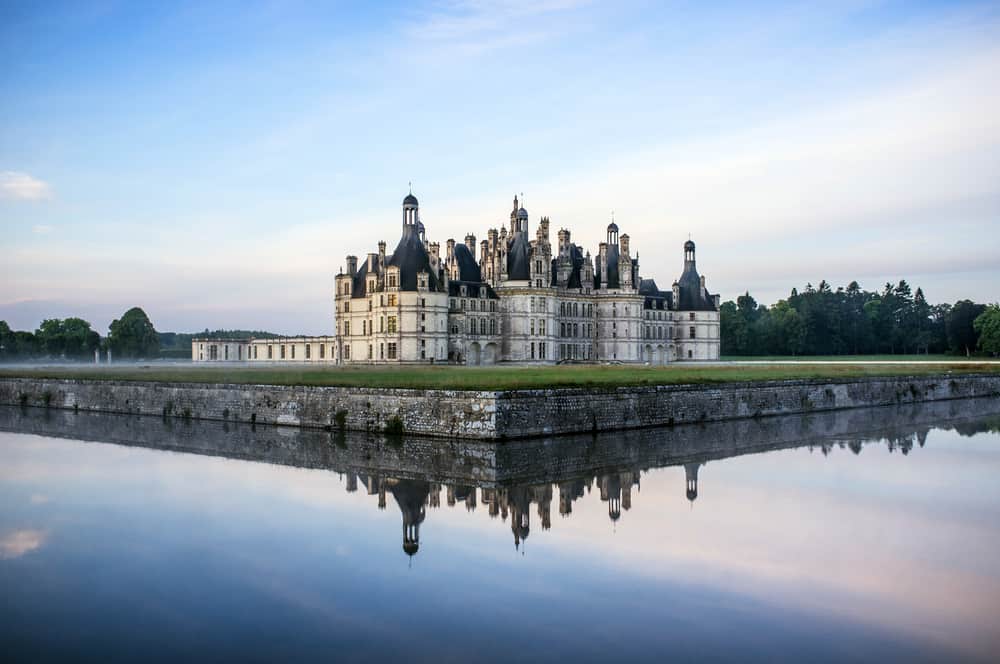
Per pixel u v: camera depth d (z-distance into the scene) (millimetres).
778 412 93062
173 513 43375
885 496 47188
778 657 25562
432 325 145250
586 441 68000
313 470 55750
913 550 36281
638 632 27453
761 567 34062
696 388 83875
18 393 108938
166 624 28188
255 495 47750
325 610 29438
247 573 33438
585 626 27938
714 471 55219
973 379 123812
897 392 110875
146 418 89938
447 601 30297
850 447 66312
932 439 71250
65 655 25781
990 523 40844
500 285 164875
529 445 65500
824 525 40594
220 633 27422
